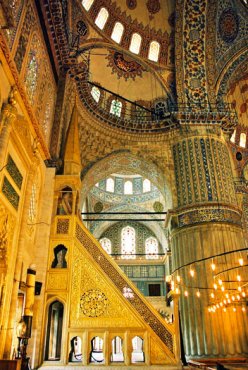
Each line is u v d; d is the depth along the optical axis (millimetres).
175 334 9211
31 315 7934
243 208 18250
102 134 15750
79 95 14242
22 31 8102
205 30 16562
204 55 16641
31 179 8648
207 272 12523
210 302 12000
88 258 9961
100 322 9227
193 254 13109
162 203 22062
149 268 21516
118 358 14742
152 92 17344
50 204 10227
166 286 19859
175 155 15641
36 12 9367
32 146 8875
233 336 11523
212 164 14812
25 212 8180
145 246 22469
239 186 18625
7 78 7117
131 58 16641
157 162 15711
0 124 6758
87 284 9664
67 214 10523
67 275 9625
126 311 9414
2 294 6797
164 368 8633
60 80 12352
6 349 6754
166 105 17000
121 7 16141
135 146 16031
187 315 12242
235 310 11820
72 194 10758
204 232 13320
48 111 10977
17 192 7848
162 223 21719
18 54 7797
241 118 20266
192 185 14508
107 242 22594
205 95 16328
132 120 16141
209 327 11664
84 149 15070
